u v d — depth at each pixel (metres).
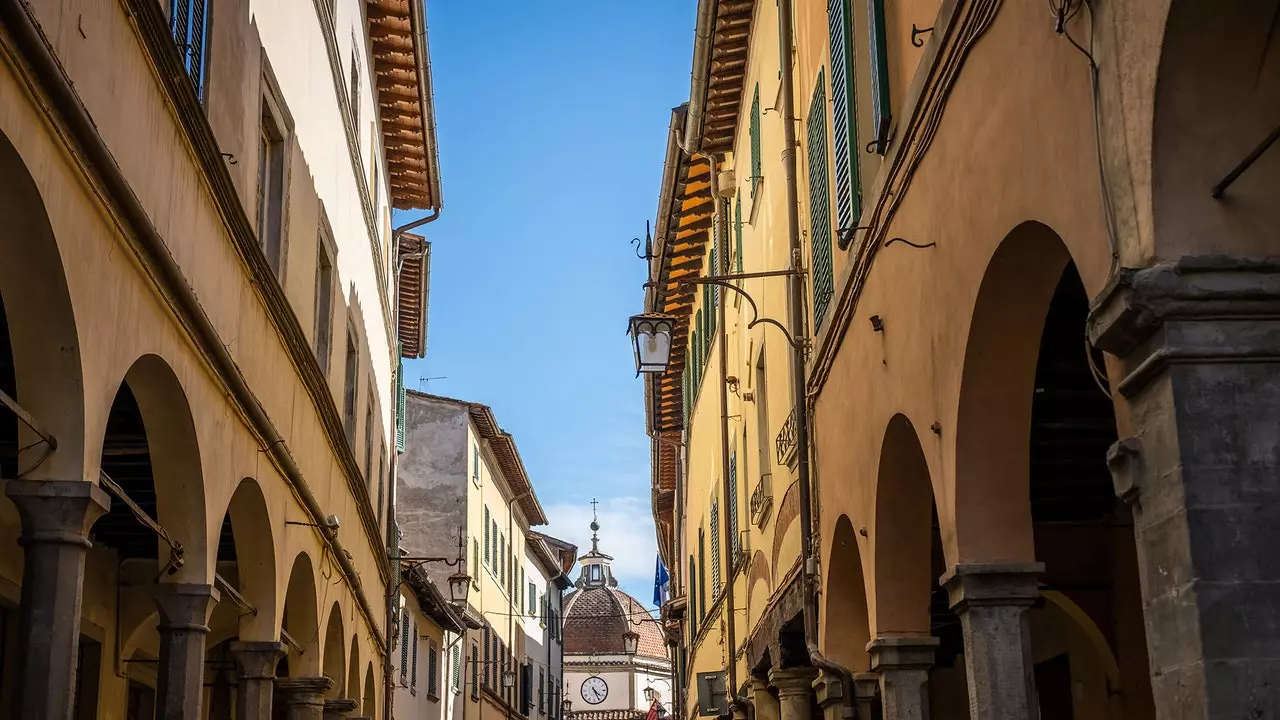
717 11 18.20
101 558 14.09
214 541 9.84
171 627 9.41
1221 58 4.70
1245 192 4.76
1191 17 4.60
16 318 6.63
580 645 80.06
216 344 9.24
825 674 12.48
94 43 6.84
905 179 8.83
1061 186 5.74
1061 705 13.86
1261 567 4.56
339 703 17.16
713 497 24.50
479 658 42.16
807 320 13.73
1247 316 4.67
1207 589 4.55
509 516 49.16
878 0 9.66
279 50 12.38
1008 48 6.52
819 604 12.99
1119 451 4.95
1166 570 4.75
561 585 64.19
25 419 6.51
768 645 16.78
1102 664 12.35
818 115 12.79
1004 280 6.98
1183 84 4.74
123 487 12.09
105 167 6.78
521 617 51.81
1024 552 7.59
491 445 44.19
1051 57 5.85
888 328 9.62
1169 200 4.75
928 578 10.42
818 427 13.06
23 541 6.80
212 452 9.66
